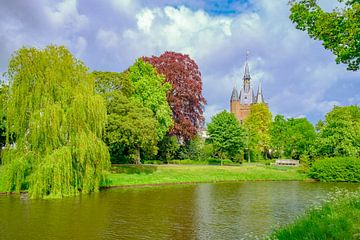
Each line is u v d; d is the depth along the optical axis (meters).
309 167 55.00
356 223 11.18
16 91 28.50
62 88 29.58
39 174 27.34
